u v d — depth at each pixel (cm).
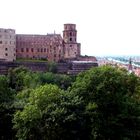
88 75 12325
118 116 11250
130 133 11100
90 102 11469
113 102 11494
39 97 11656
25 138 11062
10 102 14038
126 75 14025
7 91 16100
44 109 11444
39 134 11088
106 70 12306
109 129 10931
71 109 11406
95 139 10656
